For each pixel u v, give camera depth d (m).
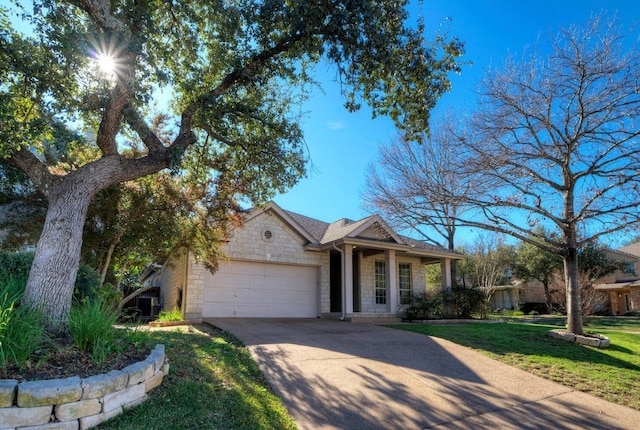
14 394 3.77
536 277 31.12
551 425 5.45
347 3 7.32
